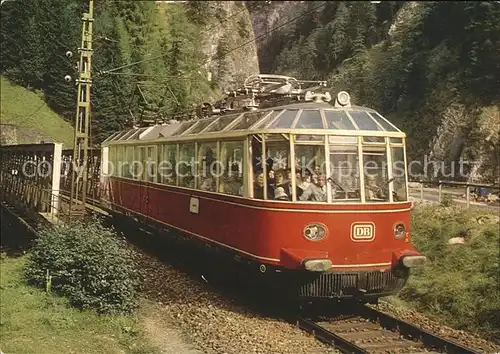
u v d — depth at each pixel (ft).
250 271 31.48
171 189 41.29
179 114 49.62
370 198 28.89
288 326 27.22
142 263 41.96
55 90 78.23
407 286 36.65
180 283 35.76
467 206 49.75
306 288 27.96
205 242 35.27
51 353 22.88
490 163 94.38
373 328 27.32
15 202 73.00
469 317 31.01
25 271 34.50
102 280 29.27
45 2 71.36
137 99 78.23
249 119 31.96
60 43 72.74
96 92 74.28
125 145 55.16
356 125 29.22
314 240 27.81
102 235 32.01
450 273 37.32
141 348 24.53
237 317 28.48
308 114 29.40
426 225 46.80
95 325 26.89
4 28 72.33
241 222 30.71
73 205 53.67
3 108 81.61
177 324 27.99
